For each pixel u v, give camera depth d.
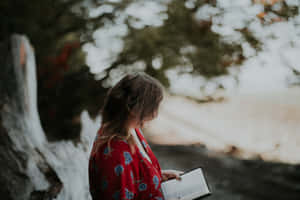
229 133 9.84
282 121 10.64
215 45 5.47
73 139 2.27
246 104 13.02
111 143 1.31
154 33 5.76
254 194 5.43
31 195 1.55
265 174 6.34
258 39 4.93
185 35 5.62
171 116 11.65
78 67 5.55
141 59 5.98
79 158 2.04
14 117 1.75
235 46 5.24
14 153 1.61
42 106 5.32
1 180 1.51
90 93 5.73
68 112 5.36
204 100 6.57
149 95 1.35
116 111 1.35
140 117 1.35
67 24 5.64
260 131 9.89
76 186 1.82
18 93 1.83
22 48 1.93
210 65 5.75
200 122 11.03
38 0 5.20
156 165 1.60
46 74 5.32
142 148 1.50
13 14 5.06
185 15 5.47
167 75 6.15
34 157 1.68
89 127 2.40
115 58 5.96
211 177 6.20
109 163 1.28
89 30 5.80
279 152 7.81
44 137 2.00
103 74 5.95
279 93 14.38
